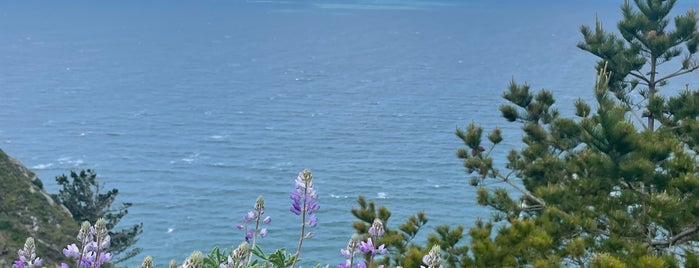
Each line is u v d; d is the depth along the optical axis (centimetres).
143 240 13538
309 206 842
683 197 1756
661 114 2291
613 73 2698
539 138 2364
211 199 16625
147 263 635
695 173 1805
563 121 2325
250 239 908
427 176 18688
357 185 17750
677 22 2595
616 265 1370
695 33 2584
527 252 1645
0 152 9031
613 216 1719
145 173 19075
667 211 1596
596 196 1858
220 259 904
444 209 15712
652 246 1788
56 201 8800
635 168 1766
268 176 18912
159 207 15825
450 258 1859
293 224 14338
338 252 12781
